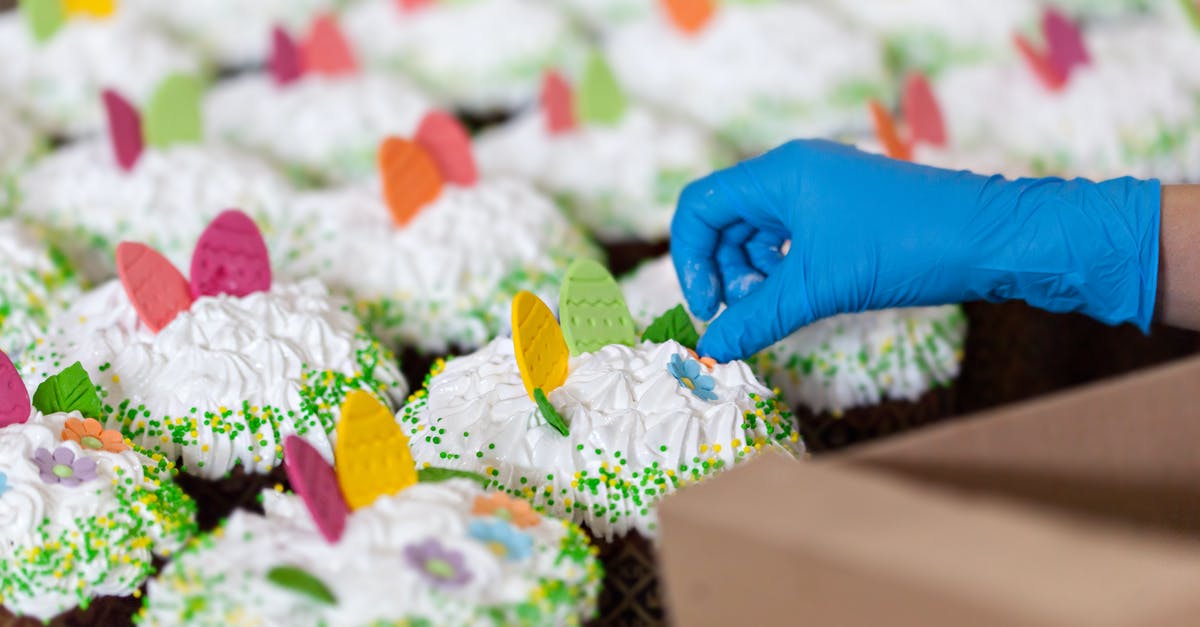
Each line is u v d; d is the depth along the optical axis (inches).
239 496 34.3
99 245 41.7
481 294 38.9
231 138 45.9
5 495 32.3
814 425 37.0
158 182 42.1
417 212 39.9
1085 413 27.5
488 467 32.7
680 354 34.2
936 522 24.8
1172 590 21.9
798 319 34.6
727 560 25.6
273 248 40.3
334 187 45.3
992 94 44.8
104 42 47.9
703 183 35.4
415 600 29.1
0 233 39.6
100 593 32.6
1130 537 27.2
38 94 47.0
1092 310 34.2
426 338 38.5
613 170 43.4
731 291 35.8
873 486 25.5
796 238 34.6
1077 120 43.5
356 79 47.2
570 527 31.1
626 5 51.5
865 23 49.4
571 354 34.1
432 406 34.2
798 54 46.5
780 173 34.9
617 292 34.6
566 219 41.4
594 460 32.9
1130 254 33.4
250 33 50.8
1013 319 39.0
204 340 35.3
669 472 32.8
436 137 40.4
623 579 32.4
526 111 48.3
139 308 35.2
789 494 25.7
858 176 34.4
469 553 29.6
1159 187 33.5
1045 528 24.5
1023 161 43.3
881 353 37.2
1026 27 48.1
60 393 33.8
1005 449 27.2
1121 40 46.2
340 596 29.2
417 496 30.7
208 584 29.6
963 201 33.9
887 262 34.1
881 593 23.9
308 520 30.7
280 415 34.8
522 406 33.4
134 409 34.6
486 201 40.3
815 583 25.0
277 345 35.3
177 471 34.3
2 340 38.3
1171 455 27.8
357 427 30.7
